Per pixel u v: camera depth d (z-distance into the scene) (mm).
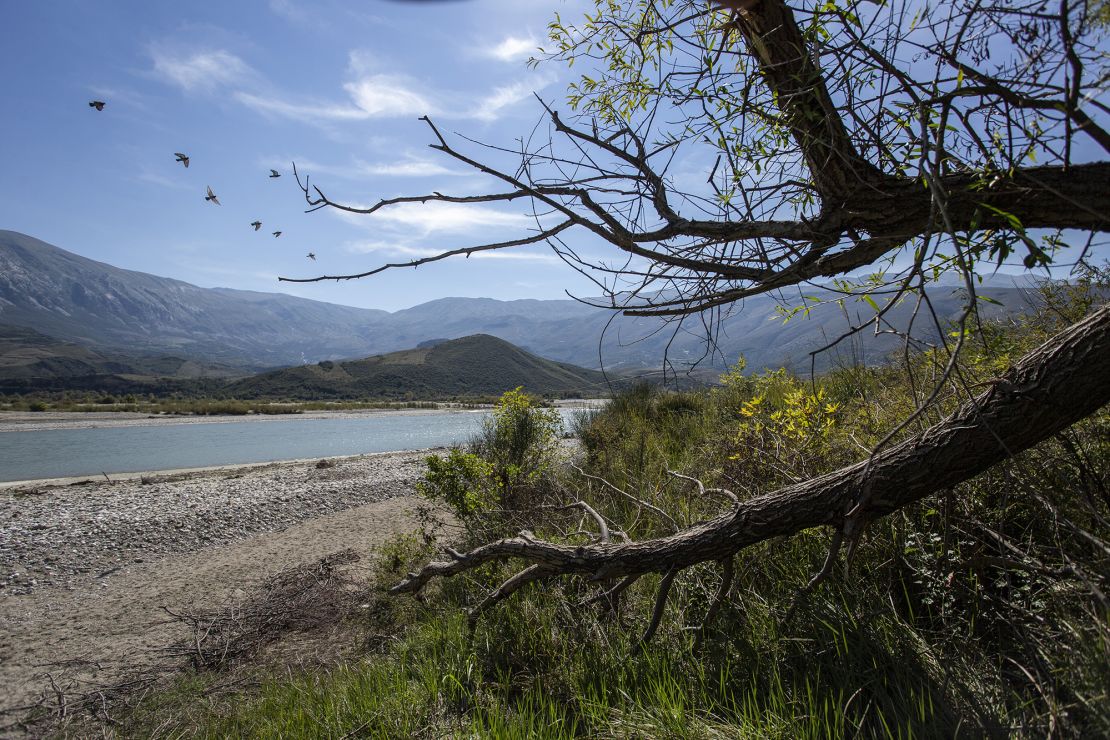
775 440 3482
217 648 4988
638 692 2557
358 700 3242
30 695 4336
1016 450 1895
